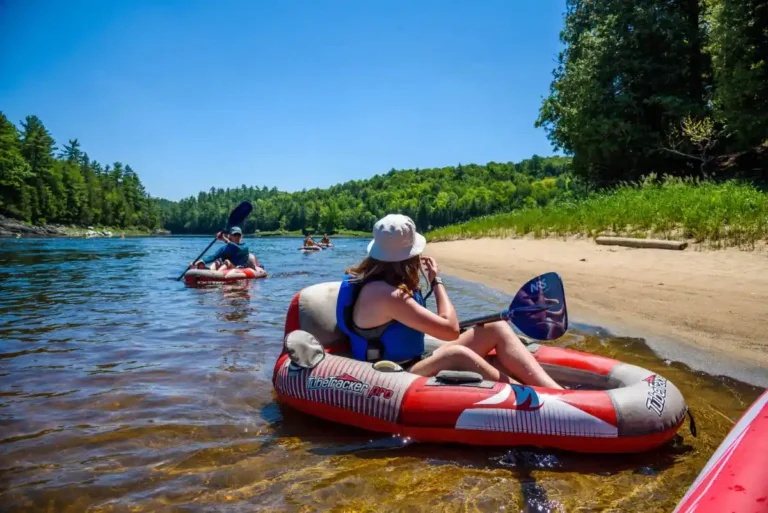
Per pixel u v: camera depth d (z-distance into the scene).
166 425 3.41
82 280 11.43
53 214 83.19
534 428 2.93
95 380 4.27
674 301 6.25
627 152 23.36
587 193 22.05
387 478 2.73
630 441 2.85
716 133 20.39
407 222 3.39
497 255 12.49
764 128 18.00
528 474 2.75
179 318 6.80
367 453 3.02
